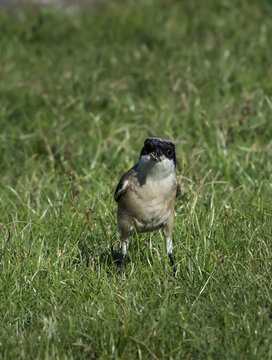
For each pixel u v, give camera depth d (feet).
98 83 72.69
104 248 41.09
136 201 36.68
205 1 101.50
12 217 44.47
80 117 65.31
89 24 94.63
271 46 83.25
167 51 84.12
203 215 42.80
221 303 32.65
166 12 98.43
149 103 67.41
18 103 69.26
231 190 48.01
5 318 32.83
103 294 34.83
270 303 32.73
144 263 38.96
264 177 49.65
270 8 97.50
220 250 39.34
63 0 99.76
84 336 30.60
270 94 67.51
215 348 29.14
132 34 91.50
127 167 52.95
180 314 31.60
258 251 38.99
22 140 61.16
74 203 46.44
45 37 91.40
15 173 55.88
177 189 38.68
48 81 74.54
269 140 57.88
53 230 42.57
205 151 55.31
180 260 38.40
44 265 37.78
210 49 82.53
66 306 33.40
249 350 28.89
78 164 55.67
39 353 28.89
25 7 97.86
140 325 30.63
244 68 73.56
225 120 59.77
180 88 70.28
